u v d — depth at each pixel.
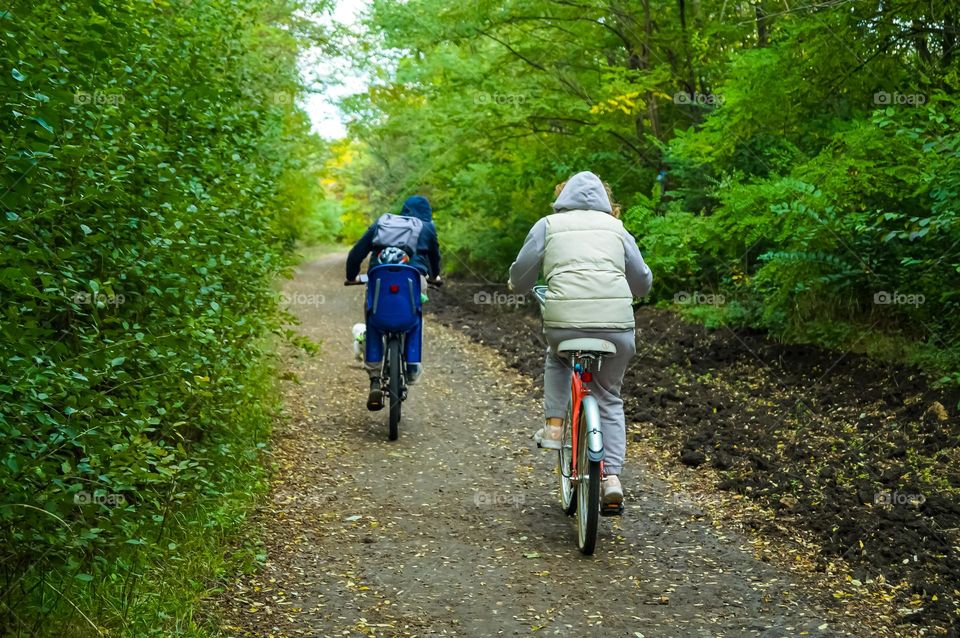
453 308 14.98
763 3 10.03
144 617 3.13
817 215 7.00
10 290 2.84
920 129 6.56
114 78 4.12
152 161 4.07
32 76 2.96
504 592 3.87
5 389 2.57
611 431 4.56
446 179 17.56
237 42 6.15
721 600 3.75
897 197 7.00
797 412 6.48
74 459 3.12
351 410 7.43
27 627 2.77
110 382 3.54
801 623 3.50
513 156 14.02
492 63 12.91
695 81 11.87
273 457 5.73
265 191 5.96
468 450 6.33
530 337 11.09
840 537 4.27
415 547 4.43
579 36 12.44
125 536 3.06
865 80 8.29
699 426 6.47
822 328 7.79
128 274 3.77
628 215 10.23
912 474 4.99
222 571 3.76
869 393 6.49
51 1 3.46
